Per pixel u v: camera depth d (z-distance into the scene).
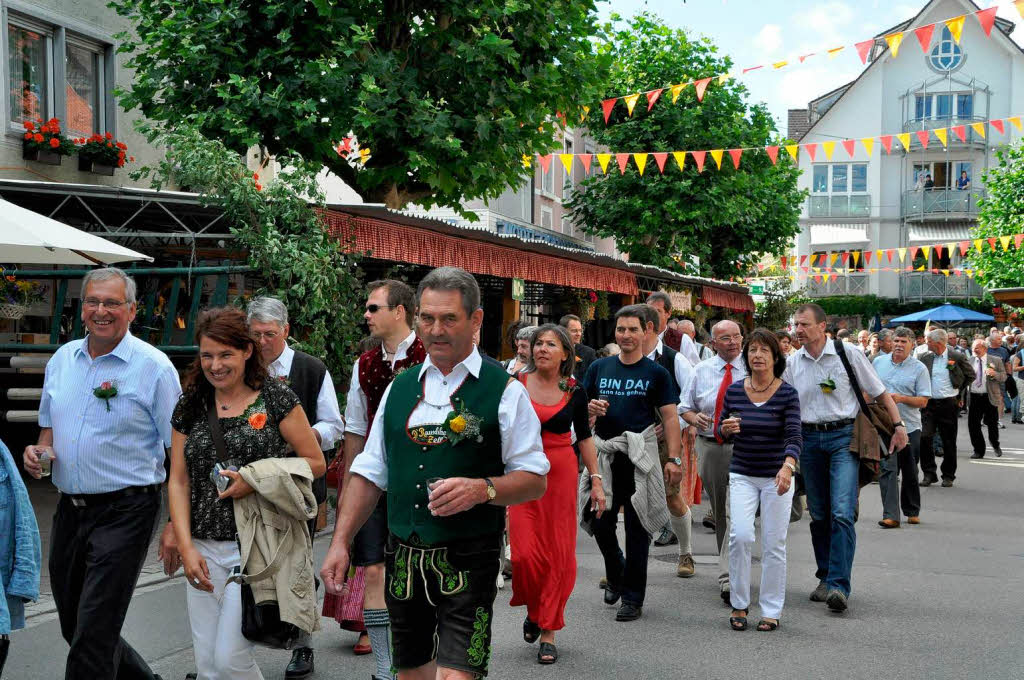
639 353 6.81
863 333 25.88
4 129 13.49
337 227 11.04
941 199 52.88
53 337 11.32
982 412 17.78
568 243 31.66
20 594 4.09
